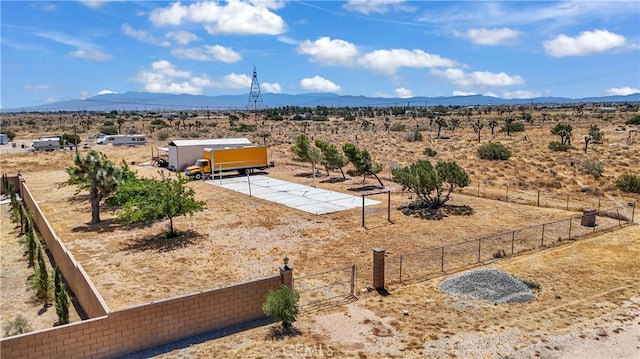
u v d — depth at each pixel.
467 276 16.61
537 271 18.30
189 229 25.28
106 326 11.92
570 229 23.00
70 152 65.25
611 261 19.38
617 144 54.69
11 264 21.58
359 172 36.16
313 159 40.66
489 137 71.38
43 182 43.09
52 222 27.42
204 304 13.26
